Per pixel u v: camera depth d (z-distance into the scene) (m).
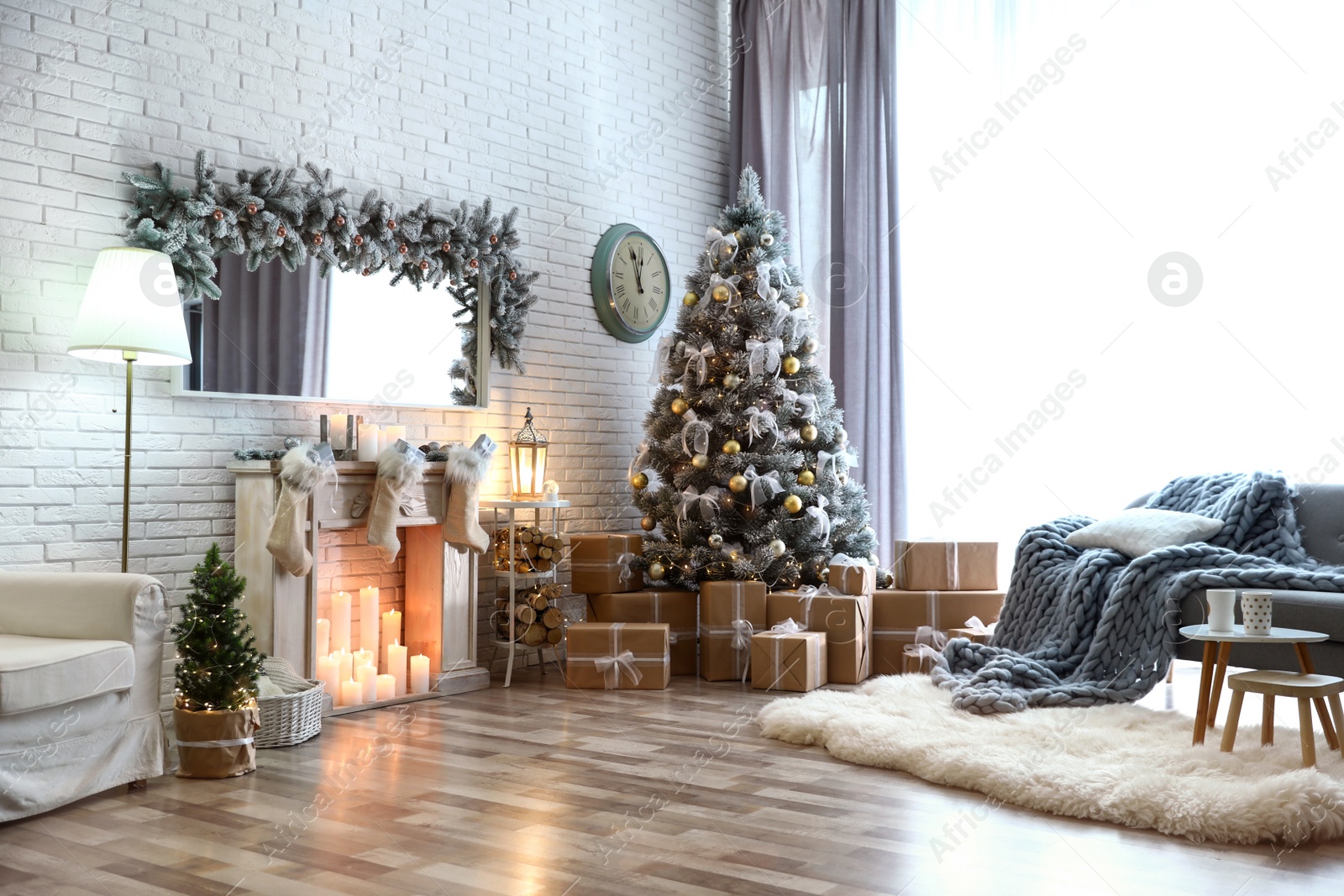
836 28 6.07
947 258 5.67
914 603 4.85
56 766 2.85
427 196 4.87
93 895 2.24
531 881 2.31
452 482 4.51
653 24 6.14
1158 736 3.26
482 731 3.81
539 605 4.95
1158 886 2.26
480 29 5.13
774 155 6.34
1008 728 3.37
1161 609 3.72
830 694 4.00
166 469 3.94
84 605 3.14
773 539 5.03
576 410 5.64
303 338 4.33
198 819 2.77
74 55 3.70
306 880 2.32
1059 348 5.27
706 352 5.17
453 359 4.93
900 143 5.89
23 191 3.57
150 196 3.80
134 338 3.41
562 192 5.57
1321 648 3.33
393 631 4.61
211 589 3.32
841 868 2.38
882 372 5.79
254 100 4.21
